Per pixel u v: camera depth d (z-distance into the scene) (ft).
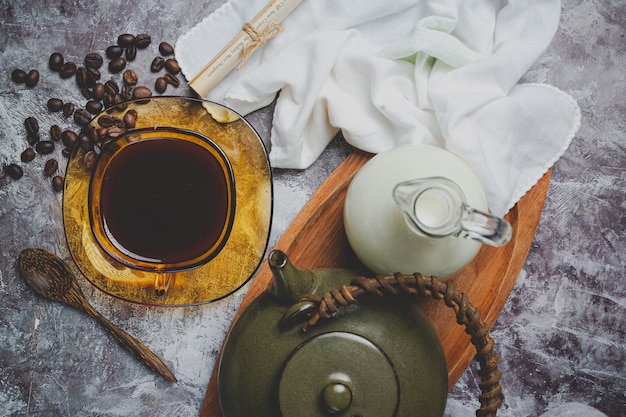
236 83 1.96
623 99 2.04
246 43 1.96
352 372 1.49
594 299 2.04
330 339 1.51
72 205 1.87
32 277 2.00
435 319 1.90
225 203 1.85
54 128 2.02
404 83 1.94
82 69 2.02
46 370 2.01
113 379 2.01
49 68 2.04
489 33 1.94
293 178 2.02
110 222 1.87
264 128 2.04
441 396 1.66
